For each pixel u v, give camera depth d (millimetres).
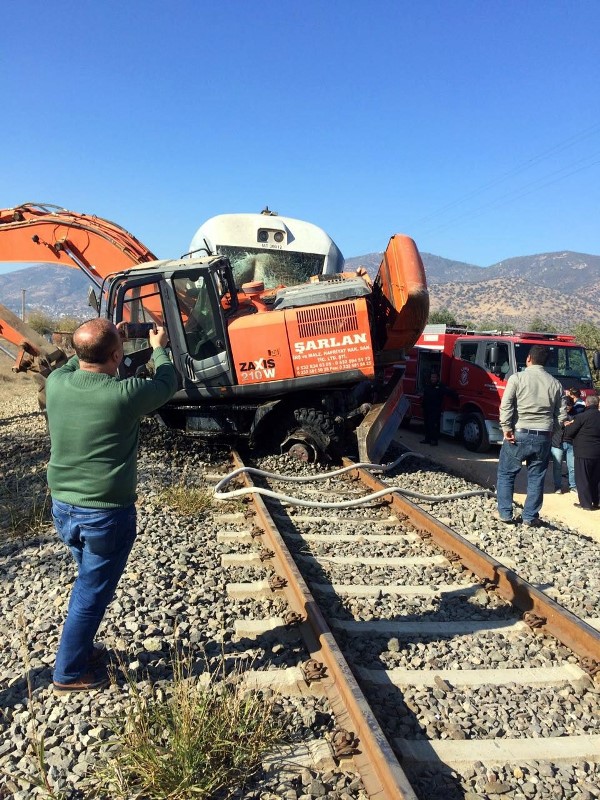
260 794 2779
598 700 3703
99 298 9586
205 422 9508
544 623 4539
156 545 5566
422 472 9781
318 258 11914
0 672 3641
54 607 4387
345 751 2977
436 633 4410
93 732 3074
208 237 11617
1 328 10422
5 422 14086
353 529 6633
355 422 9719
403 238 9391
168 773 2773
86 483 3250
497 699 3656
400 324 9242
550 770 3059
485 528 7039
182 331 8883
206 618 4348
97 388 3211
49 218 10828
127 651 3789
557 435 10344
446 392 13797
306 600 4316
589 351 20984
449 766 3072
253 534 6031
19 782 2791
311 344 8758
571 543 6652
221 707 3174
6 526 6254
